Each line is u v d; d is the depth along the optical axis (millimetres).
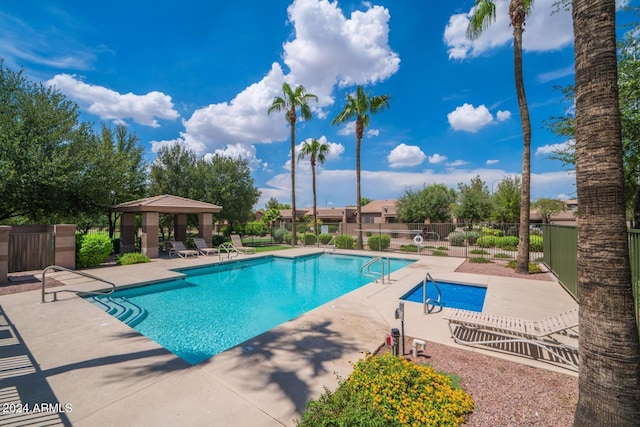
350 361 3891
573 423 2436
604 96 2254
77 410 2830
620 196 2219
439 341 4602
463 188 29344
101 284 8594
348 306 6531
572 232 7336
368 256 16562
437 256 15500
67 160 11906
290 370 3648
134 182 19141
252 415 2768
